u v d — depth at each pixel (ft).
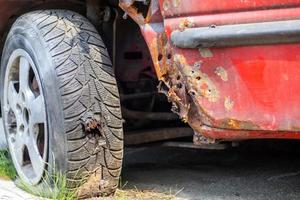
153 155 18.40
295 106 10.00
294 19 9.81
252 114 10.33
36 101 13.08
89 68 12.59
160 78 11.37
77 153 12.36
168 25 11.03
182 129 15.15
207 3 10.48
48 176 12.90
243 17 10.21
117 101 12.75
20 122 14.03
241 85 10.34
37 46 12.91
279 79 10.05
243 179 14.89
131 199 12.98
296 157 17.29
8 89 14.53
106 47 13.76
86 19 13.52
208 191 13.79
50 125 12.61
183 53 10.75
